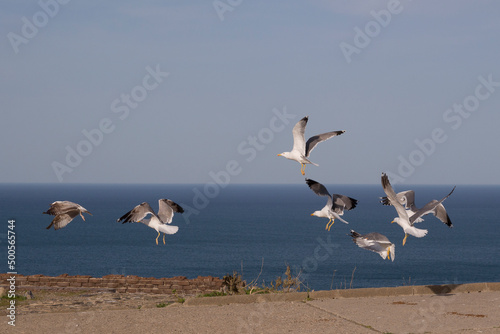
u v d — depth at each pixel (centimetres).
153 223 1138
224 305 1331
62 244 10825
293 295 1407
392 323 1127
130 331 1074
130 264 8238
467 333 1045
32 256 9100
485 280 6944
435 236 12838
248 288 1593
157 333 1060
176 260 8644
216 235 12612
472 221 17438
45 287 1869
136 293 1748
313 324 1125
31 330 1077
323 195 1359
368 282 6531
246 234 12838
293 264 8094
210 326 1113
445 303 1334
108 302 1505
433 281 6775
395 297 1427
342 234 12694
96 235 12606
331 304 1333
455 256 9319
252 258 8831
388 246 1113
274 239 11706
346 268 7675
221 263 8281
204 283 1903
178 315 1209
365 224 15625
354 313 1224
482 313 1216
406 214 1141
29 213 19012
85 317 1190
